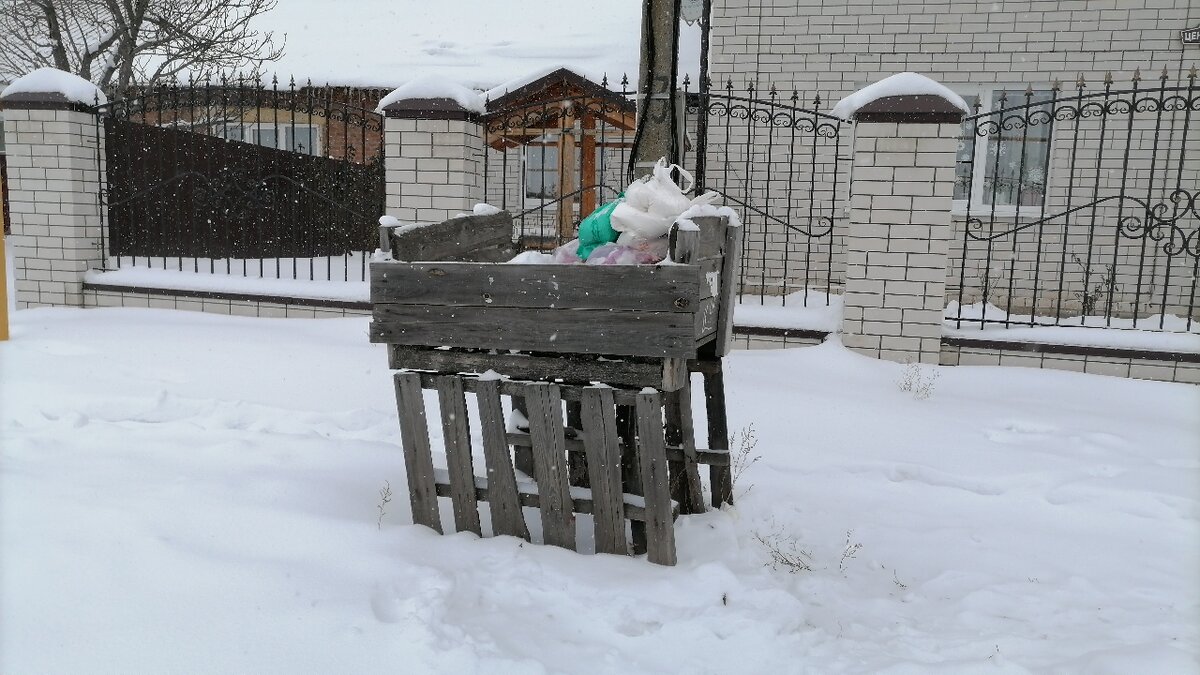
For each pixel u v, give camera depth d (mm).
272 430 4746
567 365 2990
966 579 3223
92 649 2178
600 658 2371
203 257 10555
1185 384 6445
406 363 3141
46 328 7215
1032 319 6973
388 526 3090
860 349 6945
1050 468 4543
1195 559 3445
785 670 2385
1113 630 2801
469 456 3107
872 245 6828
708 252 3105
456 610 2537
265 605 2432
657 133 4793
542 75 8461
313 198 12414
